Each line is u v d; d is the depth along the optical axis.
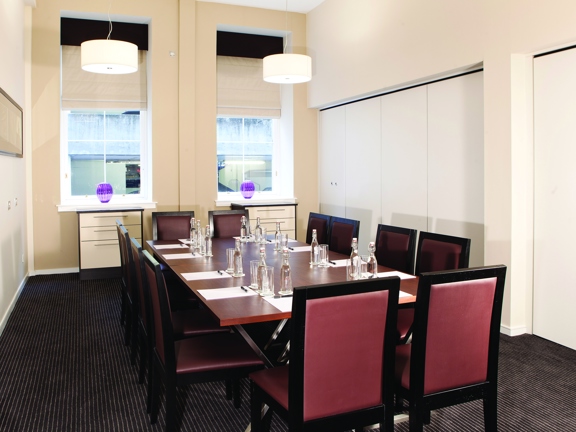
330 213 7.51
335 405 2.08
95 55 4.87
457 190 5.04
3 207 4.60
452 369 2.28
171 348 2.53
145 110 7.20
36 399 3.18
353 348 2.08
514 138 4.20
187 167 7.15
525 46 4.04
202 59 7.17
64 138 7.00
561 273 4.05
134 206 6.93
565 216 3.99
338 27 6.75
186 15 7.00
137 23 7.09
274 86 7.92
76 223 6.83
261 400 2.35
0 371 3.63
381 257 4.18
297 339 1.96
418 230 5.61
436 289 2.18
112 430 2.80
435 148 5.32
